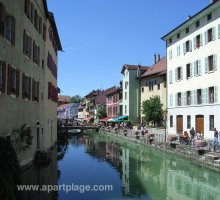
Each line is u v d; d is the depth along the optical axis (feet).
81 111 463.01
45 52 97.19
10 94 58.54
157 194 58.59
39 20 87.40
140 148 133.49
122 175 74.95
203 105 117.50
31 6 76.79
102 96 357.82
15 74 62.64
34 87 80.53
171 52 146.00
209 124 113.19
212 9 111.04
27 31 72.18
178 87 138.21
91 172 77.77
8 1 57.06
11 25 59.16
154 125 176.86
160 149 118.21
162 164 91.15
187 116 129.80
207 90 114.93
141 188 62.80
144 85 216.13
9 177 42.45
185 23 128.36
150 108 170.91
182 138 104.06
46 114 100.22
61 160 97.35
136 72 230.68
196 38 123.65
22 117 67.82
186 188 63.36
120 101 257.55
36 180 63.82
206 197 56.95
